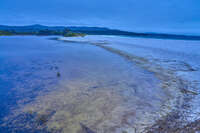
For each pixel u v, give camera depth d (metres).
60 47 27.09
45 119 5.04
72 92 7.17
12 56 17.03
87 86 7.96
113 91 7.35
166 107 5.84
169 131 4.43
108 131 4.48
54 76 9.58
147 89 7.64
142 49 24.58
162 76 9.77
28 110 5.57
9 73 10.16
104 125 4.74
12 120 4.99
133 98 6.63
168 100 6.44
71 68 11.69
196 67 12.07
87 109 5.66
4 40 44.78
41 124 4.78
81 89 7.55
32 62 13.81
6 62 13.69
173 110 5.60
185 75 9.95
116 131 4.48
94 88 7.71
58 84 8.19
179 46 31.95
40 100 6.34
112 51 21.83
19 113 5.38
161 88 7.77
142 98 6.63
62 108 5.72
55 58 15.95
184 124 4.73
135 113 5.42
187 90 7.48
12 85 7.99
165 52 21.06
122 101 6.33
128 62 14.12
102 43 36.25
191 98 6.59
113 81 8.81
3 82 8.41
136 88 7.78
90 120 4.99
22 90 7.36
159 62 14.05
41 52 20.41
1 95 6.80
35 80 8.78
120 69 11.52
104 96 6.79
